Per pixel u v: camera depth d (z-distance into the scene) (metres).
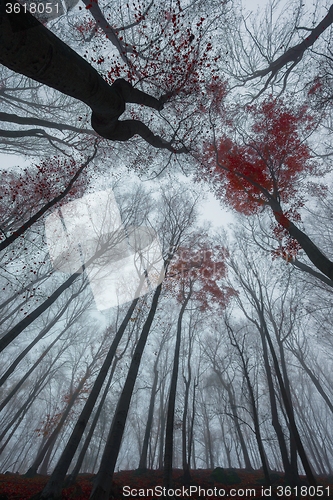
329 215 17.27
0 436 17.75
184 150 8.41
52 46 2.57
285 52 13.47
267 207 14.09
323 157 14.03
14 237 7.89
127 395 8.08
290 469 11.82
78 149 15.07
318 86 11.99
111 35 10.96
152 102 6.00
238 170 12.91
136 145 14.76
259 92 15.19
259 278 15.82
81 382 19.22
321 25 11.73
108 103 3.93
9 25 2.13
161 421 25.53
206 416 29.67
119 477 13.91
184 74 8.98
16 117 10.97
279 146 12.59
